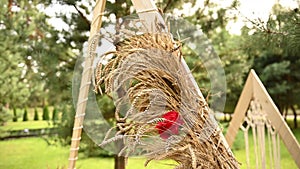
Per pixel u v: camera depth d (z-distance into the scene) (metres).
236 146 6.63
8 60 4.54
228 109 7.12
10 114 5.25
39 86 4.79
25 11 4.46
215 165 1.18
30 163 6.54
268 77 8.76
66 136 4.34
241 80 5.49
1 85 4.83
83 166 5.62
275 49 2.39
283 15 2.09
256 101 2.30
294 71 8.74
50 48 4.29
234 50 4.96
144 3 1.27
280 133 2.06
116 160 3.85
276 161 2.23
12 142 7.96
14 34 4.43
